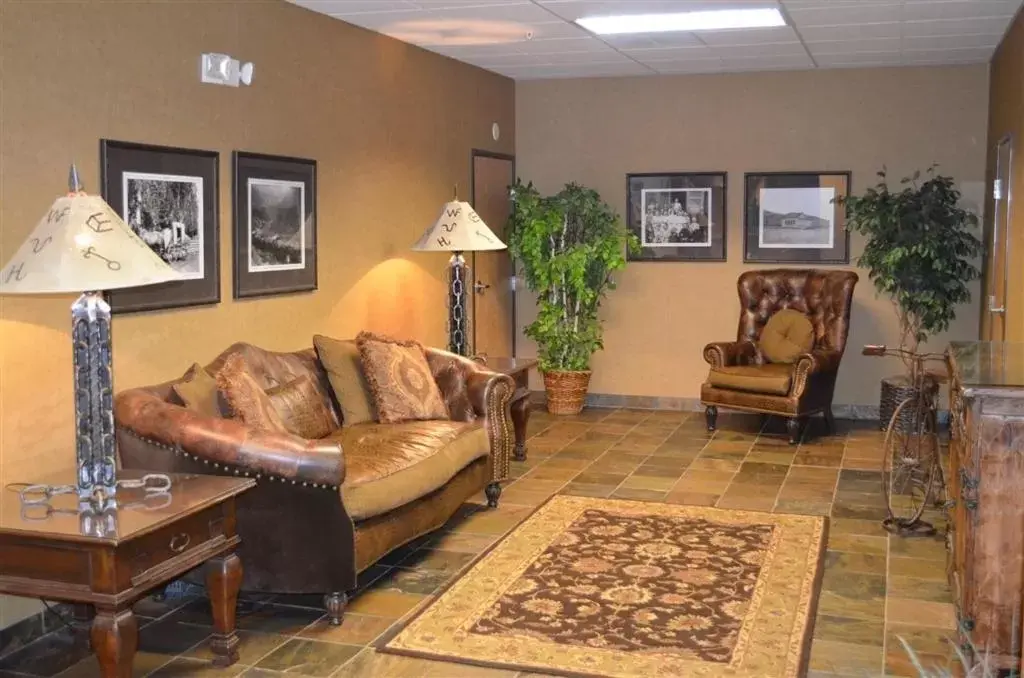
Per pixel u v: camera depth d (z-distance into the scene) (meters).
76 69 3.88
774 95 7.94
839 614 3.92
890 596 4.10
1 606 3.65
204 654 3.59
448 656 3.55
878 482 5.91
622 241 8.01
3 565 3.02
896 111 7.69
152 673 3.44
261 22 5.01
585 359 8.06
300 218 5.39
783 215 8.01
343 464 3.69
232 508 3.46
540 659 3.52
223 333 4.80
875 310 7.86
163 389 4.05
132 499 3.23
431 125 6.93
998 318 6.29
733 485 5.86
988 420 3.26
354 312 5.99
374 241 6.19
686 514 5.25
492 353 8.24
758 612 3.92
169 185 4.38
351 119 5.88
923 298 7.04
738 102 8.03
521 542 4.78
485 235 6.03
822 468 6.26
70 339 3.89
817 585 4.22
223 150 4.76
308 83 5.43
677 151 8.21
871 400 7.91
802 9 5.54
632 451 6.75
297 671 3.45
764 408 7.06
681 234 8.27
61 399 3.86
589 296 7.83
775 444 6.95
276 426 4.11
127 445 3.81
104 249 3.01
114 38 4.06
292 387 4.70
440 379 5.37
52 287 2.91
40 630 3.81
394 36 6.30
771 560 4.53
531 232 7.74
